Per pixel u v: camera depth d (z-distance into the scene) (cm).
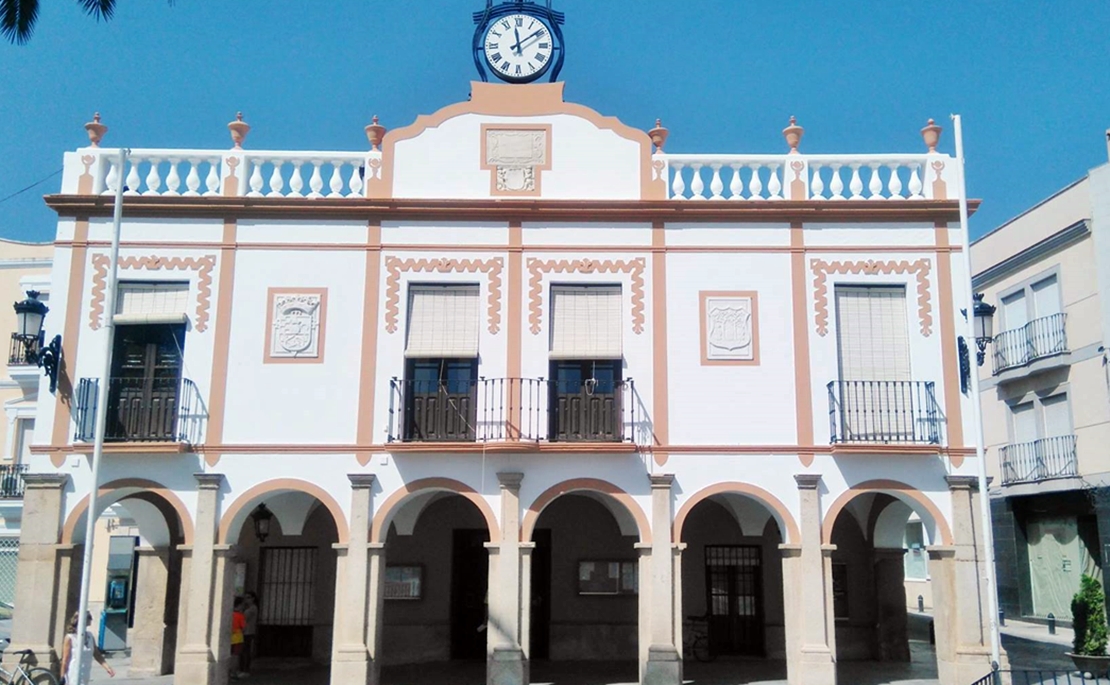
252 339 1717
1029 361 2675
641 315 1733
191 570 1638
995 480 2931
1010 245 2855
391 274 1742
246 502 1669
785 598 1684
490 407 1694
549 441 1683
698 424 1702
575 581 2000
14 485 2695
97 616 2595
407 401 1700
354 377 1709
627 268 1748
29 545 1636
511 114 1805
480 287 1742
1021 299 2805
